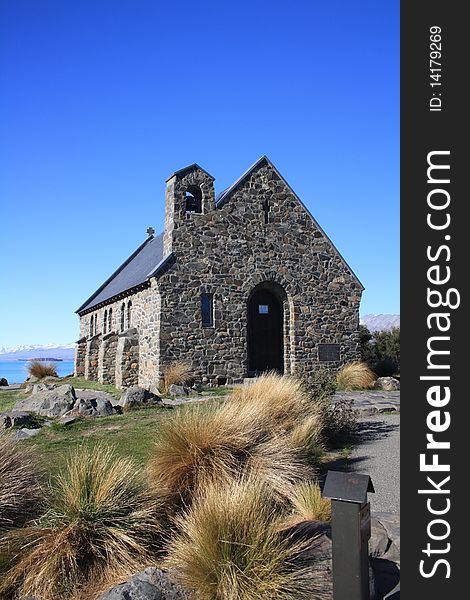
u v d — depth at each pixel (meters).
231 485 6.07
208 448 7.23
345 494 4.43
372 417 13.94
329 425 11.12
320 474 8.89
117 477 6.10
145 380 21.45
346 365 23.47
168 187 21.73
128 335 22.56
